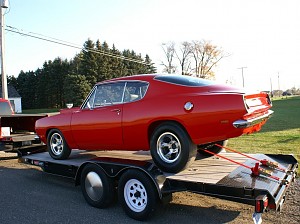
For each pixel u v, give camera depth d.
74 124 5.98
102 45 66.69
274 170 4.88
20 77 77.75
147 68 77.44
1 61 16.42
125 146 5.33
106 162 4.91
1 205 5.32
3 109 11.04
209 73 67.56
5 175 7.54
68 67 73.75
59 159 6.47
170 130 4.65
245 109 4.14
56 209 5.08
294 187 5.71
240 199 3.92
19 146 9.07
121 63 68.81
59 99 74.44
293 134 12.89
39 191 6.12
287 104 47.72
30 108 76.00
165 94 4.81
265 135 12.81
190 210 4.87
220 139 4.37
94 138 5.68
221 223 4.36
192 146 4.58
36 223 4.52
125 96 5.30
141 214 4.46
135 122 4.99
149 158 5.72
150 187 4.36
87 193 5.20
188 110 4.43
